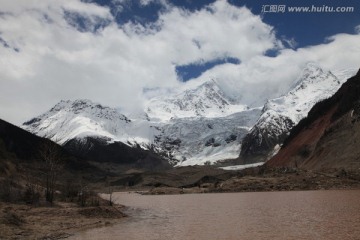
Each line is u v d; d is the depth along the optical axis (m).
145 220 55.78
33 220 50.50
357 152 131.62
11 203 64.31
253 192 123.62
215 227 45.28
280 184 127.50
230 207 71.69
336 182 116.38
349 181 115.81
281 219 48.62
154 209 77.00
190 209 72.81
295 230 39.78
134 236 40.81
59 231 44.38
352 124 149.00
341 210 54.22
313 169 141.12
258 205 71.50
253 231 40.75
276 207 64.88
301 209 58.75
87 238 39.72
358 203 62.59
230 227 44.59
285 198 84.38
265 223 46.06
